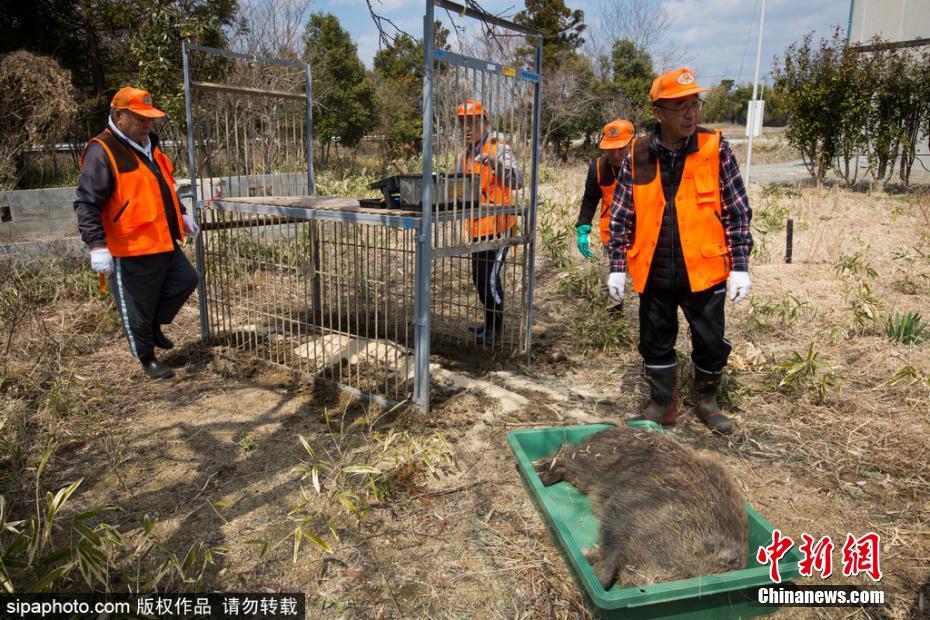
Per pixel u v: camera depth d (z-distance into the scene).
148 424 3.63
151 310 4.18
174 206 4.21
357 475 3.08
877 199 11.98
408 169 14.62
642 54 26.08
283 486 3.01
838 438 3.48
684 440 3.47
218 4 12.98
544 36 3.98
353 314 5.50
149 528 2.38
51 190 6.77
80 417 3.59
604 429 3.19
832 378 3.86
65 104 9.09
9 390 3.88
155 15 10.45
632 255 3.37
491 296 4.74
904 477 3.10
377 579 2.43
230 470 3.15
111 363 4.51
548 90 22.70
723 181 3.18
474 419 3.70
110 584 2.34
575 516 2.76
